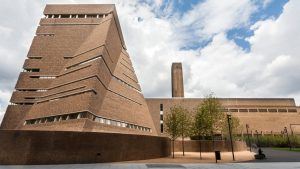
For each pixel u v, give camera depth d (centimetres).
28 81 4819
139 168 1841
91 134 2277
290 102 8938
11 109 4616
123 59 5847
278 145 7438
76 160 2144
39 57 5050
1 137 2044
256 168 1850
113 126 3975
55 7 5631
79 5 5634
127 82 5403
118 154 2417
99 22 5394
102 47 4350
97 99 3772
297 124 8569
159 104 8256
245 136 8244
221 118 4934
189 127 3747
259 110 8775
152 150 2911
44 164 2038
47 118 3941
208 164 2202
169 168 1862
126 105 4809
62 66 4919
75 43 5144
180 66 10038
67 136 2169
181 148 4878
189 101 8250
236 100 8938
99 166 1938
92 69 4031
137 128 4897
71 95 3934
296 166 1978
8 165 1958
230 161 2570
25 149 2042
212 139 4959
